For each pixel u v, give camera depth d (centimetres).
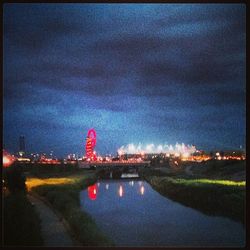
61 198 3438
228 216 4228
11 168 4278
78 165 12494
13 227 2130
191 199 5194
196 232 3438
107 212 4566
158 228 3638
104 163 12712
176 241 3116
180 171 10531
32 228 2220
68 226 2612
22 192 4150
